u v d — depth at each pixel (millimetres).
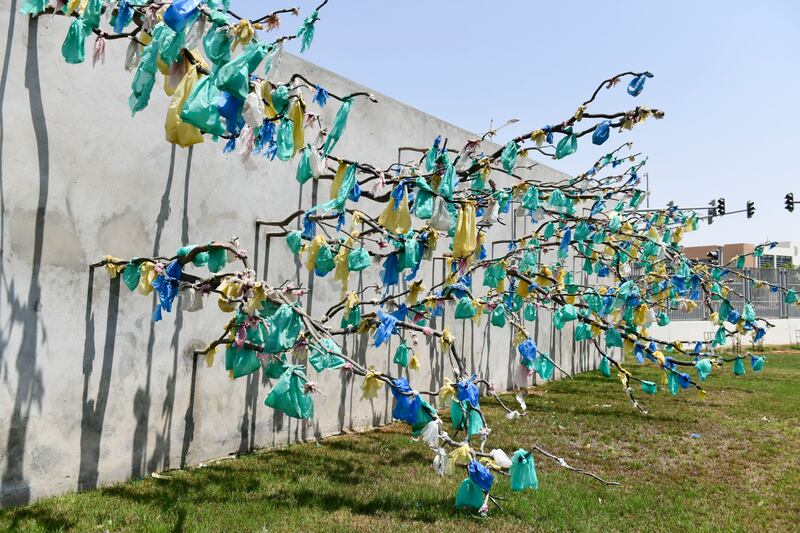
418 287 4383
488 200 4566
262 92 2709
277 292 3078
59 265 3879
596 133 3412
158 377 4488
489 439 5949
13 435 3635
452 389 3346
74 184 3963
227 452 5031
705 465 5391
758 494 4613
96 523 3391
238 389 5145
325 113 5945
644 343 7207
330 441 5742
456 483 4480
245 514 3633
